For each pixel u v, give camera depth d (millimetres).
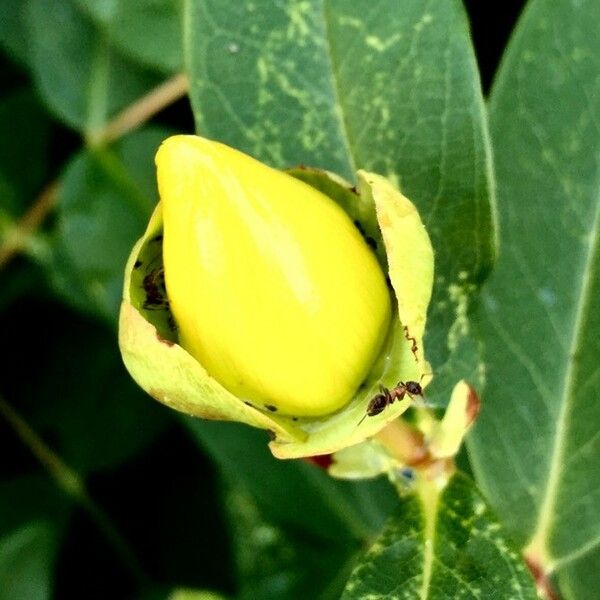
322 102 84
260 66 85
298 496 102
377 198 66
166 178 65
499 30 101
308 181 73
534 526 87
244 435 101
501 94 84
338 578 107
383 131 83
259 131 86
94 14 107
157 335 65
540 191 85
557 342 86
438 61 80
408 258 66
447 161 81
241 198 65
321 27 84
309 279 67
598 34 81
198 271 66
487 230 80
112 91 110
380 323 70
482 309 87
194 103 86
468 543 78
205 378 65
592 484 86
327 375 70
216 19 85
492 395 87
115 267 109
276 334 68
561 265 85
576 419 86
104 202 110
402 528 79
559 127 83
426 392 81
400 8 81
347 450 81
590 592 94
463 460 88
